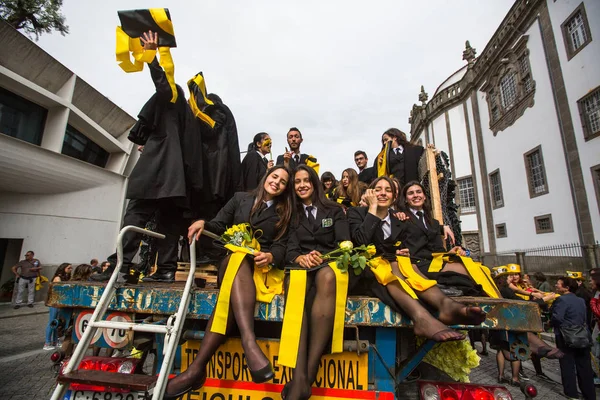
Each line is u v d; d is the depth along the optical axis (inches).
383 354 76.1
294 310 75.6
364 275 85.2
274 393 75.3
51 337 273.3
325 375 75.3
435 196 157.8
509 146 649.0
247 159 192.9
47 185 563.5
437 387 73.5
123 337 83.0
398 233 118.6
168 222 131.3
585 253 444.1
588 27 451.5
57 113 559.8
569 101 488.1
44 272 556.1
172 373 80.8
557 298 216.7
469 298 86.7
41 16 657.0
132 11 108.8
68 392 72.4
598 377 238.5
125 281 103.0
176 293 82.8
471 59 801.6
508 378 238.4
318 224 105.3
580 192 468.8
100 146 670.5
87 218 617.9
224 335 76.9
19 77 491.2
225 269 85.1
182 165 121.3
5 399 174.6
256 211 108.1
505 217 663.1
